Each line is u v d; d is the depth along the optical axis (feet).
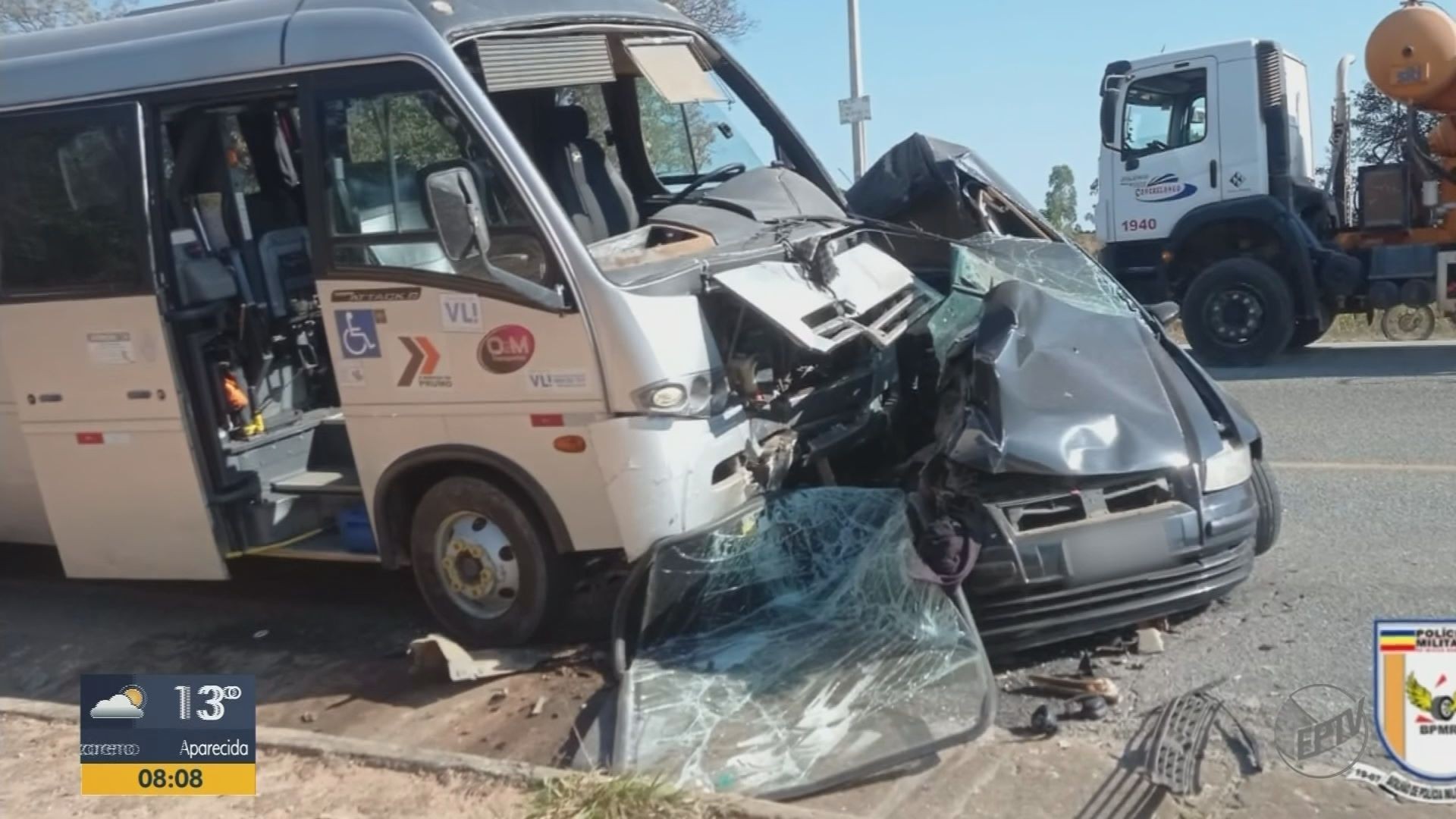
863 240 24.12
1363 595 19.75
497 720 18.02
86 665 21.81
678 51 23.00
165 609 24.21
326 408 23.98
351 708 18.98
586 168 23.24
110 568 22.66
